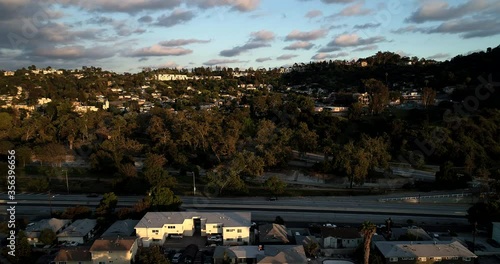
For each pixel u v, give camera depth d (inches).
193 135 4468.5
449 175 3506.4
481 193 3230.8
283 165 4082.2
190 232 2625.5
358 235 2443.4
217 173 3585.1
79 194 3491.6
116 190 3508.9
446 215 2994.6
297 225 2797.7
